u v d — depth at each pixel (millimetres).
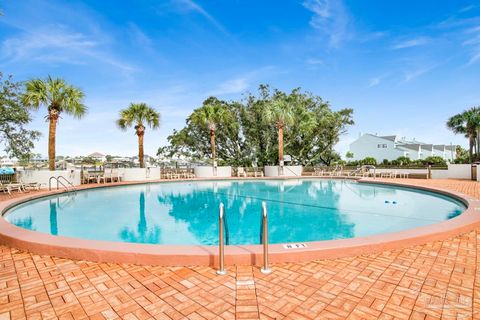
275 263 3418
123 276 3111
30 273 3225
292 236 6086
